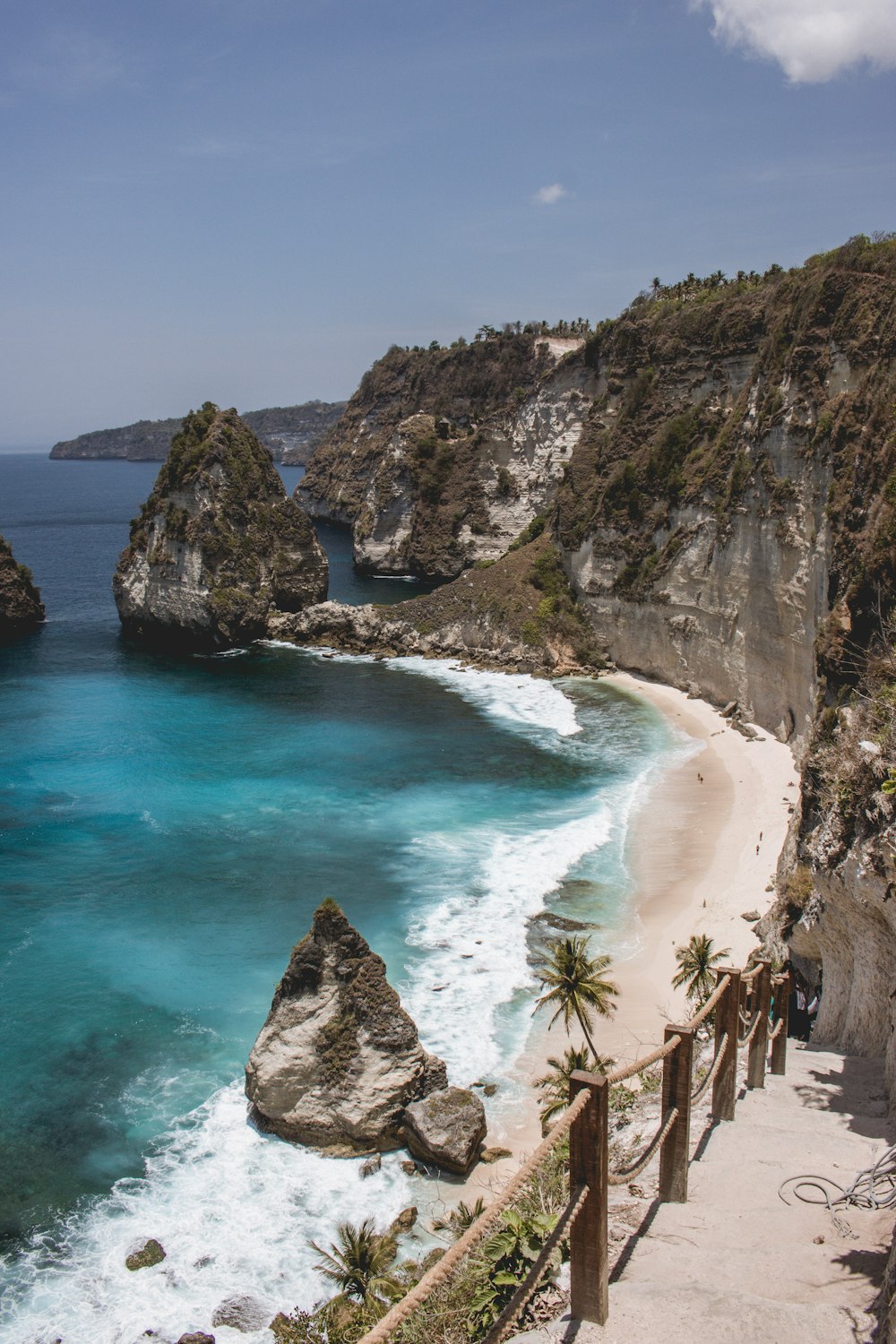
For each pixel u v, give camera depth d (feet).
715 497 303.68
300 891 183.83
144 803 228.43
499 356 649.20
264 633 412.57
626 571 344.69
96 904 179.01
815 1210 45.83
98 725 291.17
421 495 549.54
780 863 164.96
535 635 360.48
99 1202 110.11
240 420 424.46
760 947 141.59
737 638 286.66
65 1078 131.54
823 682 192.54
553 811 221.87
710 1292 37.40
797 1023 103.91
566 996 121.60
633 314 388.37
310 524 433.07
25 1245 104.42
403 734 282.36
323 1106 118.42
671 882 183.73
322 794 234.17
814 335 256.73
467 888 183.52
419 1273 93.61
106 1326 94.43
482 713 303.27
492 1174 112.78
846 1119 59.41
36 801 229.25
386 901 178.19
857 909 74.49
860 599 184.96
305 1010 121.60
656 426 355.97
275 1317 94.17
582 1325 36.09
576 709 306.35
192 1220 107.55
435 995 148.15
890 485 189.06
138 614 415.64
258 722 294.05
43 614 446.60
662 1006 142.92
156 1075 132.26
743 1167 51.62
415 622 395.34
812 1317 34.63
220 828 213.46
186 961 160.35
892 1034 66.64
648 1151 43.65
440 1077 122.72
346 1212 108.17
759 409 281.95
